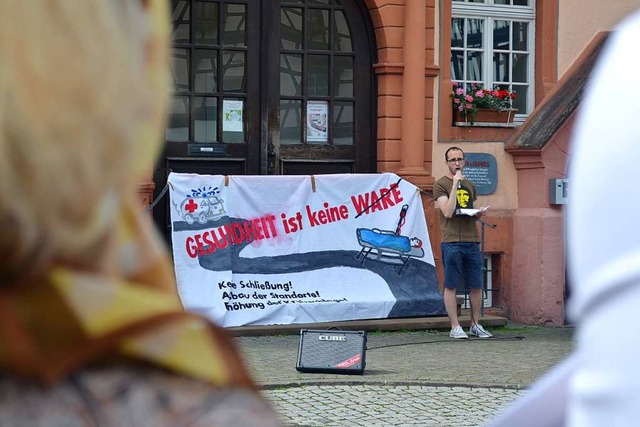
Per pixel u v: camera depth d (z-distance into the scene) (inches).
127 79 26.0
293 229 493.4
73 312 25.2
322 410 332.2
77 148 24.9
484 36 575.5
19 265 24.7
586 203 27.3
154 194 513.3
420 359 427.5
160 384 25.9
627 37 27.2
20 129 24.1
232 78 527.2
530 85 581.6
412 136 544.7
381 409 335.0
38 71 24.3
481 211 482.6
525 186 562.6
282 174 535.5
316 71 542.6
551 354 446.9
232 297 478.3
